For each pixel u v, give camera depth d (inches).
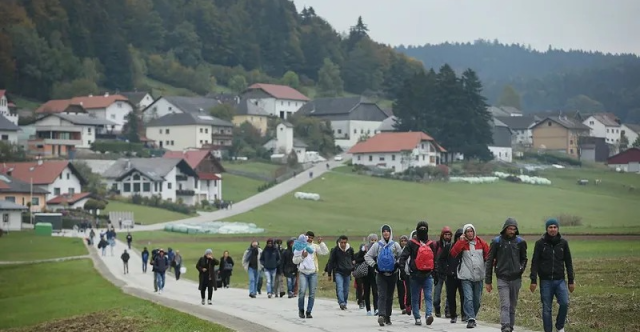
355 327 3651.6
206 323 3939.5
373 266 3715.6
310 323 3836.1
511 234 3238.2
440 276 3774.6
